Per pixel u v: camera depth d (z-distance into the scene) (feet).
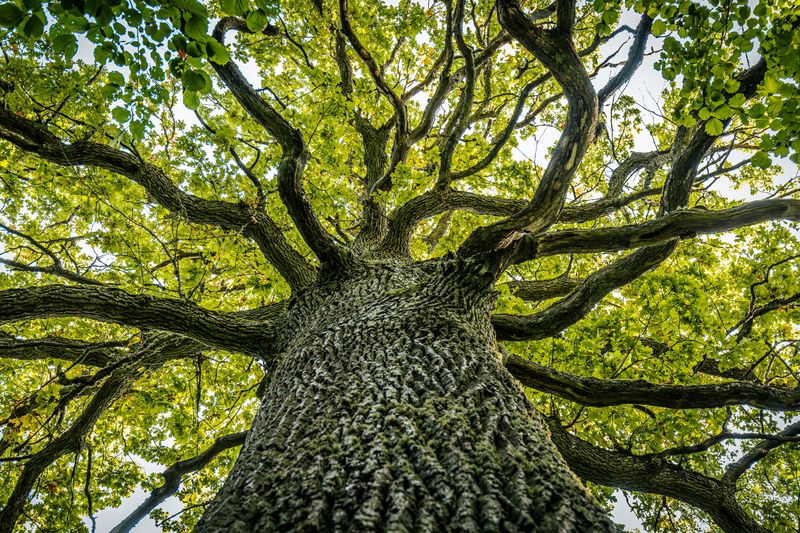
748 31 10.70
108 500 23.58
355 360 7.66
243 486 4.96
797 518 19.06
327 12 22.85
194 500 23.31
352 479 4.47
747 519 13.12
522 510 4.04
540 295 19.08
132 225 19.25
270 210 19.61
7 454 19.95
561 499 4.29
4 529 13.57
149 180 14.74
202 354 20.17
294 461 5.09
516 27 10.64
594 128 11.73
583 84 10.96
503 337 13.01
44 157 13.65
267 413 7.21
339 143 20.26
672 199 13.12
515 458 4.90
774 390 11.78
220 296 20.67
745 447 21.21
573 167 11.88
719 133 11.39
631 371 14.89
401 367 7.06
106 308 11.17
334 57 24.44
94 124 16.60
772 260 18.22
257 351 12.12
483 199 18.37
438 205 17.30
